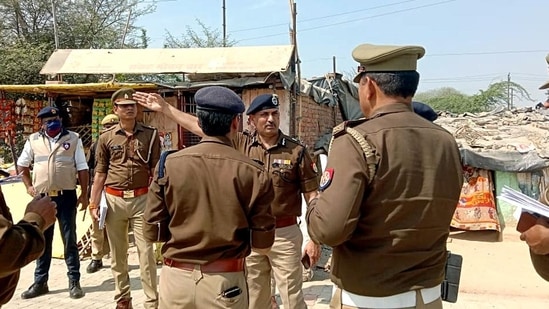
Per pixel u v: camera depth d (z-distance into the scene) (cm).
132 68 868
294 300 403
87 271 660
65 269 677
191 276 278
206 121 289
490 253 827
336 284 234
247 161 288
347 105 1267
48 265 573
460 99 4441
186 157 284
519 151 930
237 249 285
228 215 277
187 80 948
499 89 4303
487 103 4300
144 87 850
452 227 942
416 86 233
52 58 916
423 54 237
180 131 898
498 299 596
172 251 285
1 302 230
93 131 970
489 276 705
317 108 1184
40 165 544
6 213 236
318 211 215
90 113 1033
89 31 2480
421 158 219
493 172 945
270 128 418
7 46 2227
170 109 376
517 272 725
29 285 609
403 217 215
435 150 223
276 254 404
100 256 664
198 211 277
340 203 208
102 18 2539
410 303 220
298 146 422
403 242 215
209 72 830
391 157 214
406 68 229
